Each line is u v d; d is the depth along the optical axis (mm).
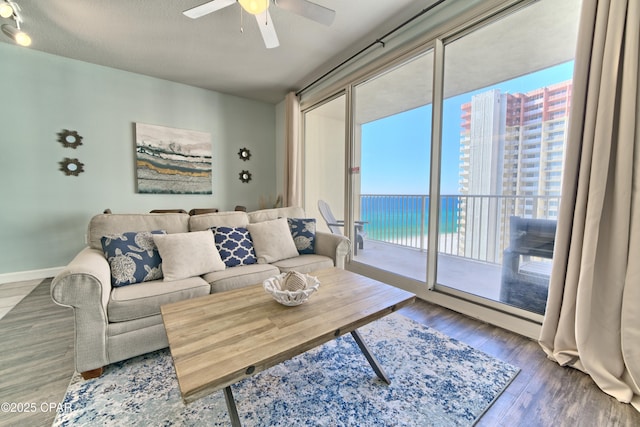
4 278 2814
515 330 1812
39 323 1945
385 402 1206
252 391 1274
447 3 2100
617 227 1242
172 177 3752
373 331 1851
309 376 1385
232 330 1067
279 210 2768
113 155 3344
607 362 1282
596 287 1325
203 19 2336
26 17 2293
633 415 1135
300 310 1248
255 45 2773
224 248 2148
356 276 1748
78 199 3158
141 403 1206
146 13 2258
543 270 1970
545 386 1310
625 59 1203
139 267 1758
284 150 4207
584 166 1325
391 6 2199
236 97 4297
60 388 1301
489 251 2818
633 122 1194
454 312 2156
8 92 2766
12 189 2830
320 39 2666
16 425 1085
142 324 1501
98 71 3205
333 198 4500
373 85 3152
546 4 1801
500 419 1120
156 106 3607
